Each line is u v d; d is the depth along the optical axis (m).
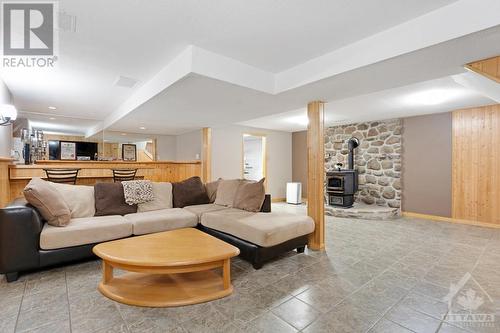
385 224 4.82
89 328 1.65
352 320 1.77
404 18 1.96
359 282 2.36
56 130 5.92
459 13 1.74
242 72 2.78
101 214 3.23
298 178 8.23
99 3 1.80
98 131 6.36
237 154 7.12
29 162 4.86
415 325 1.72
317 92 3.04
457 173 4.97
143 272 1.92
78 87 3.61
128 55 2.62
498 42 1.82
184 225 3.30
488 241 3.70
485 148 4.66
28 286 2.19
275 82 3.11
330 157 7.00
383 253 3.17
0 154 3.25
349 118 5.79
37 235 2.37
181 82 2.69
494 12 1.60
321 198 3.35
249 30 2.15
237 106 3.80
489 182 4.62
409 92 3.72
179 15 1.94
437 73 2.44
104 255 1.99
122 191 3.51
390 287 2.26
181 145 7.65
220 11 1.89
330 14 1.92
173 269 1.92
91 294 2.07
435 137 5.25
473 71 2.21
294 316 1.81
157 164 5.51
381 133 6.00
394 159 5.77
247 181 3.99
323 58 2.60
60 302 1.95
